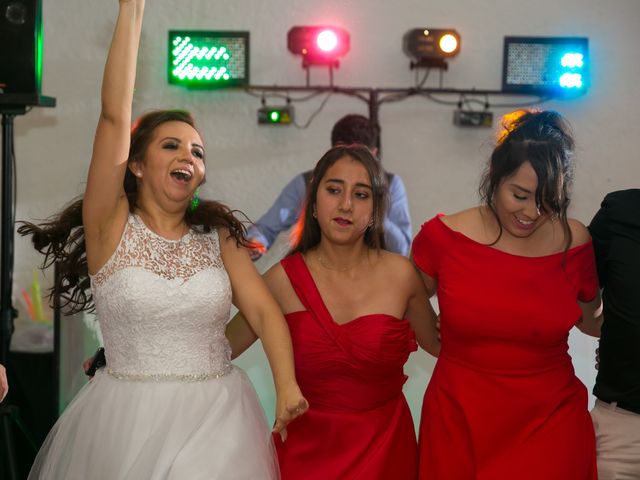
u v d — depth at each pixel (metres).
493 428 2.64
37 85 4.11
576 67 5.66
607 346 2.74
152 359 2.42
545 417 2.63
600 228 2.76
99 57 5.74
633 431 2.70
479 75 5.80
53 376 3.72
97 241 2.42
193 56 5.63
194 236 2.52
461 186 5.84
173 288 2.40
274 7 5.75
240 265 2.56
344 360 2.59
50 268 5.38
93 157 2.35
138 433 2.36
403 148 5.83
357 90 5.74
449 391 2.71
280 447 2.65
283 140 5.79
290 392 2.36
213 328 2.47
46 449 2.56
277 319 2.50
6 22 4.07
